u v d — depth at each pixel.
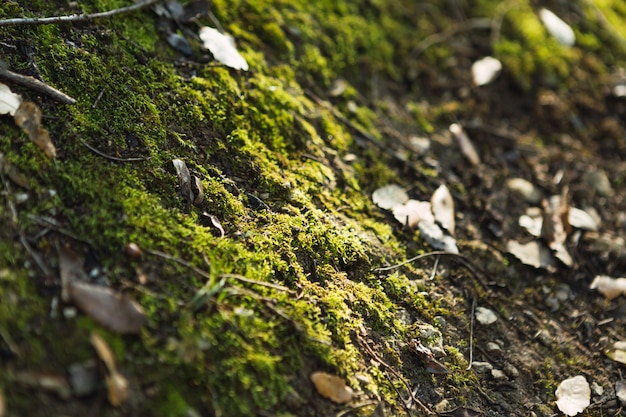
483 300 0.73
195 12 0.77
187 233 0.65
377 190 0.76
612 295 0.75
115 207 0.64
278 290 0.65
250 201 0.70
